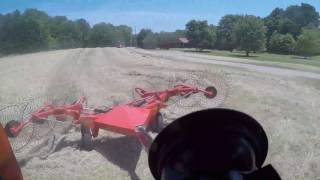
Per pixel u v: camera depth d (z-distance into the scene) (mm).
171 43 129875
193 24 118375
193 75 19391
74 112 8578
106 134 9523
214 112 1389
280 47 92500
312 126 10945
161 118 9406
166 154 1420
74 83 19469
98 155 8172
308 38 78250
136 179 7215
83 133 8422
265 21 120812
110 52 62750
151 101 9477
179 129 1398
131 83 19031
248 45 80500
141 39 145000
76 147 8594
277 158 8227
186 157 1389
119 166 7754
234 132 1409
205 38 113938
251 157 1418
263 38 82000
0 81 20328
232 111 1397
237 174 1350
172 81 17172
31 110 8773
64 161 7824
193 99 12844
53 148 8453
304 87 19172
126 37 170625
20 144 8031
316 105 14109
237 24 87875
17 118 8320
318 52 79688
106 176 7277
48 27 126938
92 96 15195
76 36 152875
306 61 51594
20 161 7746
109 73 24359
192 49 115562
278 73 26984
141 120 7844
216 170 1374
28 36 112438
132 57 45438
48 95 15016
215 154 1382
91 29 163125
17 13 116875
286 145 9055
